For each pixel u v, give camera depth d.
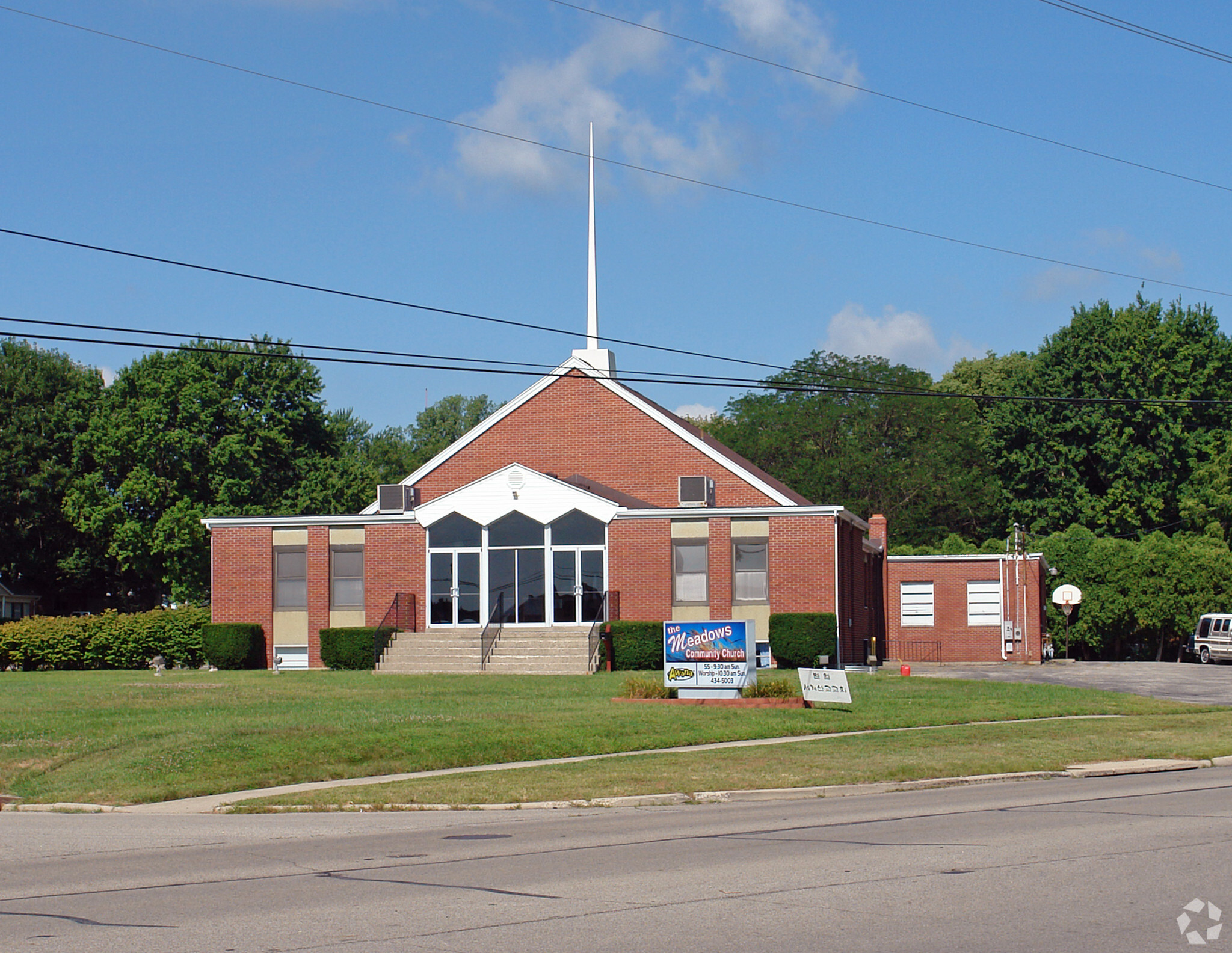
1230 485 65.06
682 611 40.47
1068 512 73.12
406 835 13.98
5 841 13.96
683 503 42.06
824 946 8.14
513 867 11.44
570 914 9.23
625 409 45.44
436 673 37.72
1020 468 75.25
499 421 45.94
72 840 13.98
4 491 67.94
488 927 8.84
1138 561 59.50
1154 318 73.50
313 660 41.97
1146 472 71.75
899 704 27.59
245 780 18.33
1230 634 54.38
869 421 81.25
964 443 79.75
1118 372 72.31
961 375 95.00
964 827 13.59
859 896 9.71
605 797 16.80
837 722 24.53
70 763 19.64
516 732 21.95
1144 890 9.87
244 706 26.09
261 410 64.69
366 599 41.94
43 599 76.44
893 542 78.69
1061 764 19.91
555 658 37.53
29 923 9.26
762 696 27.59
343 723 22.42
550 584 41.12
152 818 15.89
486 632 39.03
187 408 61.81
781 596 39.94
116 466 63.81
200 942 8.51
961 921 8.82
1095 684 35.09
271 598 42.38
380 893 10.22
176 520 60.78
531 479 41.28
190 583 62.28
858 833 13.27
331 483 65.00
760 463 83.06
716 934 8.51
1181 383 72.00
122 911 9.68
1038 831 13.12
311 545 42.38
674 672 27.86
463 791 17.16
